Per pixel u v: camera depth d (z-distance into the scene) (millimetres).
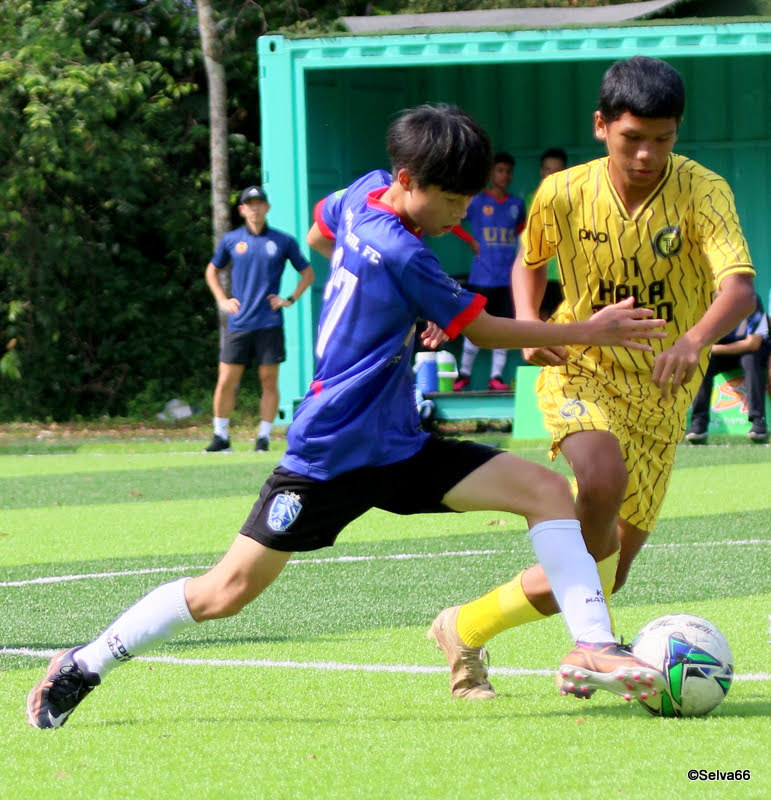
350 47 52719
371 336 12617
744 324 48688
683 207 15203
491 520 33250
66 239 67000
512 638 18656
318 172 59062
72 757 12523
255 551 13055
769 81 60500
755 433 49156
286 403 55062
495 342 12828
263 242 48531
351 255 12711
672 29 51062
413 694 15273
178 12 76000
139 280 73312
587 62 61469
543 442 51125
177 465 46844
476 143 12164
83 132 64375
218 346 73062
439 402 54625
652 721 13352
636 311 12977
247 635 19438
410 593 22906
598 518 14453
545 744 12461
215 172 65812
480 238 55031
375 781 11336
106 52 74062
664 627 13617
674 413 15594
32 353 68375
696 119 61281
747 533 29094
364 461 12805
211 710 14648
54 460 50312
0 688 16094
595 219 15500
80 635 19797
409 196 12516
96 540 30422
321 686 15859
